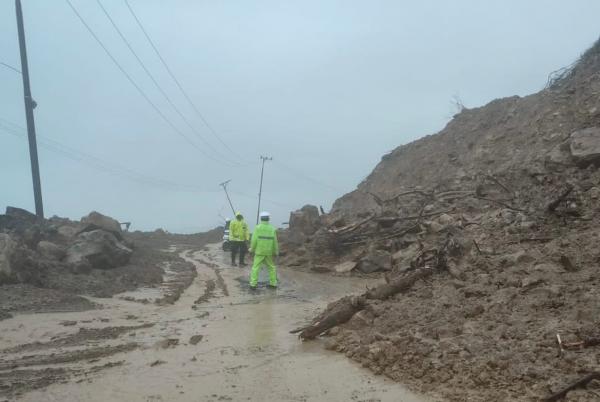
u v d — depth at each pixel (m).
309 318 9.48
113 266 15.95
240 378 5.90
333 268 17.20
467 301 7.48
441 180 23.53
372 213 20.56
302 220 22.86
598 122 17.45
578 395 4.31
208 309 10.65
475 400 4.61
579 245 8.58
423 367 5.51
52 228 17.23
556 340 5.43
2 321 8.88
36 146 20.70
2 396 5.36
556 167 14.30
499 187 16.58
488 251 9.88
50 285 12.12
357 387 5.41
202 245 35.94
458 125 29.42
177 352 7.12
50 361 6.70
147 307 10.84
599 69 20.62
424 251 10.91
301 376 5.89
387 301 8.57
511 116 24.48
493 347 5.61
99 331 8.42
